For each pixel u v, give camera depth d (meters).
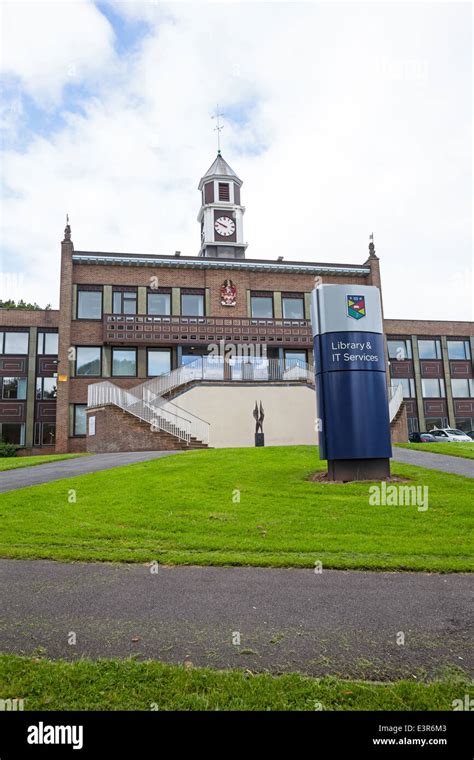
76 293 34.28
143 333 33.81
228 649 4.54
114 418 25.56
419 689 3.84
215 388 28.05
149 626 5.04
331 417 12.91
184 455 18.05
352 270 38.28
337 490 11.59
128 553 7.45
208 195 45.31
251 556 7.29
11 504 10.54
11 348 37.47
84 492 11.70
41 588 6.12
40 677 3.96
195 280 36.19
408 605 5.59
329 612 5.39
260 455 17.09
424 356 45.28
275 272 37.44
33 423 36.75
